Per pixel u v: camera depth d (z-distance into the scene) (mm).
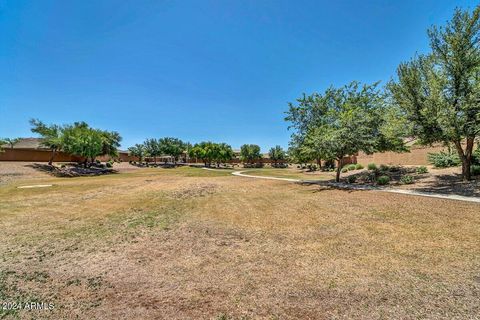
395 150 15859
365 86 16594
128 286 4070
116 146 48375
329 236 6266
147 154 65250
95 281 4262
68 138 35906
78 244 6137
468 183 11766
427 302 3402
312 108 18844
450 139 11492
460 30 11109
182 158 79750
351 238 6047
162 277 4355
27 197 13672
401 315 3152
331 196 11734
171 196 13594
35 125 35281
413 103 11734
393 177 16391
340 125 15219
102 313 3350
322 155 16750
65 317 3281
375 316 3150
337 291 3748
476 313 3137
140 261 5059
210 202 11617
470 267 4340
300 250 5449
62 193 15117
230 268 4652
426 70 11867
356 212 8438
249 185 17969
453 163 16125
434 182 13164
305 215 8492
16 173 28500
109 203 11695
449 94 11266
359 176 19062
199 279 4250
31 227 7711
